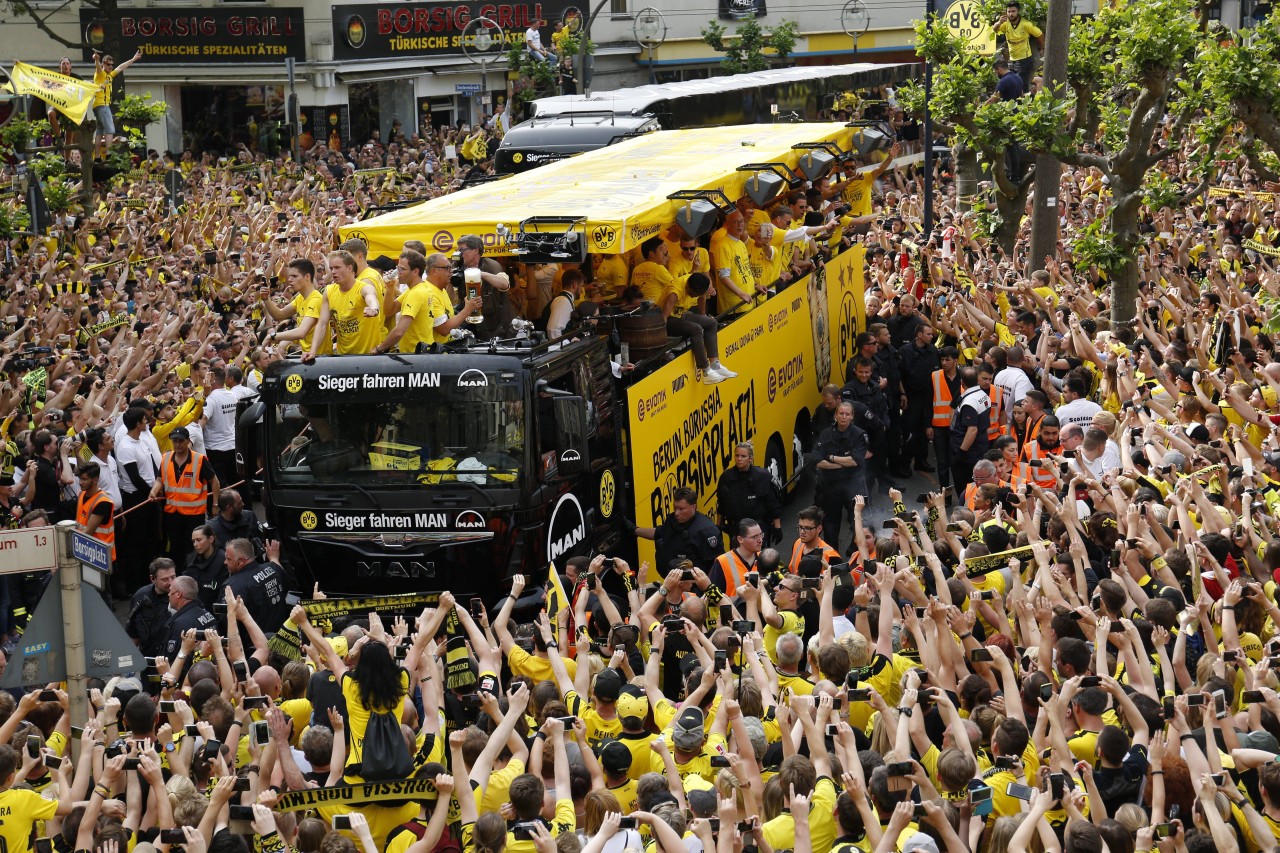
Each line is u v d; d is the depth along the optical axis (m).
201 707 10.47
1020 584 11.98
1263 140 22.86
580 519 15.12
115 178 40.09
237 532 16.22
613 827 8.16
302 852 8.54
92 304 25.81
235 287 28.38
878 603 12.28
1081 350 20.30
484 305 16.41
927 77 31.03
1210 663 10.62
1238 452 15.05
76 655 10.41
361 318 14.98
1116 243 25.06
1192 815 9.23
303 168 50.62
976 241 31.05
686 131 25.05
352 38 61.44
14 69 34.72
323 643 10.98
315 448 14.73
